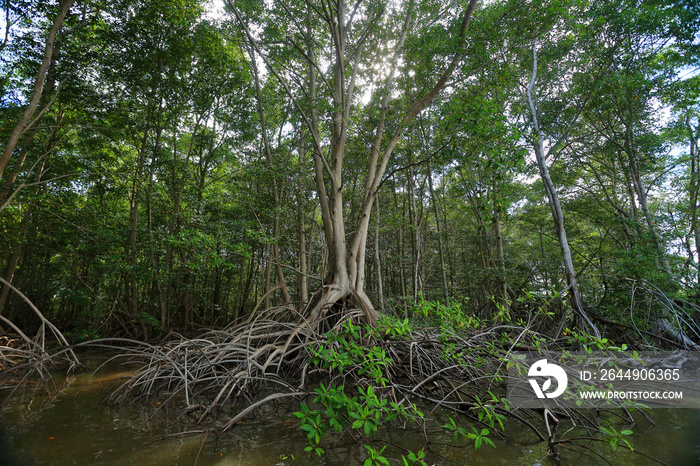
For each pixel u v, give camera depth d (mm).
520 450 4109
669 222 12781
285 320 11102
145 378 6602
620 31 12070
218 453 4004
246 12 12141
